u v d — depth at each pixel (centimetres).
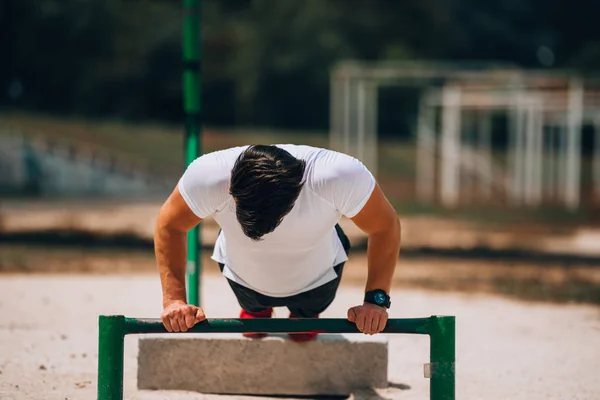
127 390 650
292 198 427
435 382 434
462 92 3447
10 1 7175
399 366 753
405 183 4653
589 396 652
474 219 2830
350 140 4012
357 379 659
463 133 5256
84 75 7250
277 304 544
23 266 1451
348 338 661
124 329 436
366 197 451
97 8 7250
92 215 2781
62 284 1241
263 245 477
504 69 2988
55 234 2073
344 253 543
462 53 7494
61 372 696
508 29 7719
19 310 1001
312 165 451
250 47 6981
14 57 7281
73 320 948
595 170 4922
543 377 717
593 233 2488
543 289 1294
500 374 727
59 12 7188
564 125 4353
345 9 7144
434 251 1884
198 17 716
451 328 434
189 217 459
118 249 1805
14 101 7362
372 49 7144
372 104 3566
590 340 889
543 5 8081
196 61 717
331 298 555
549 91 3183
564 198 3806
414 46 7288
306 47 6900
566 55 7962
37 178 4738
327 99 7075
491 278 1444
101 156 5000
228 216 462
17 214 2792
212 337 655
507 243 2111
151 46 7231
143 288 1220
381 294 458
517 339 890
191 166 458
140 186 4859
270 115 7175
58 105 7494
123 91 7375
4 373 685
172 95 7350
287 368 654
